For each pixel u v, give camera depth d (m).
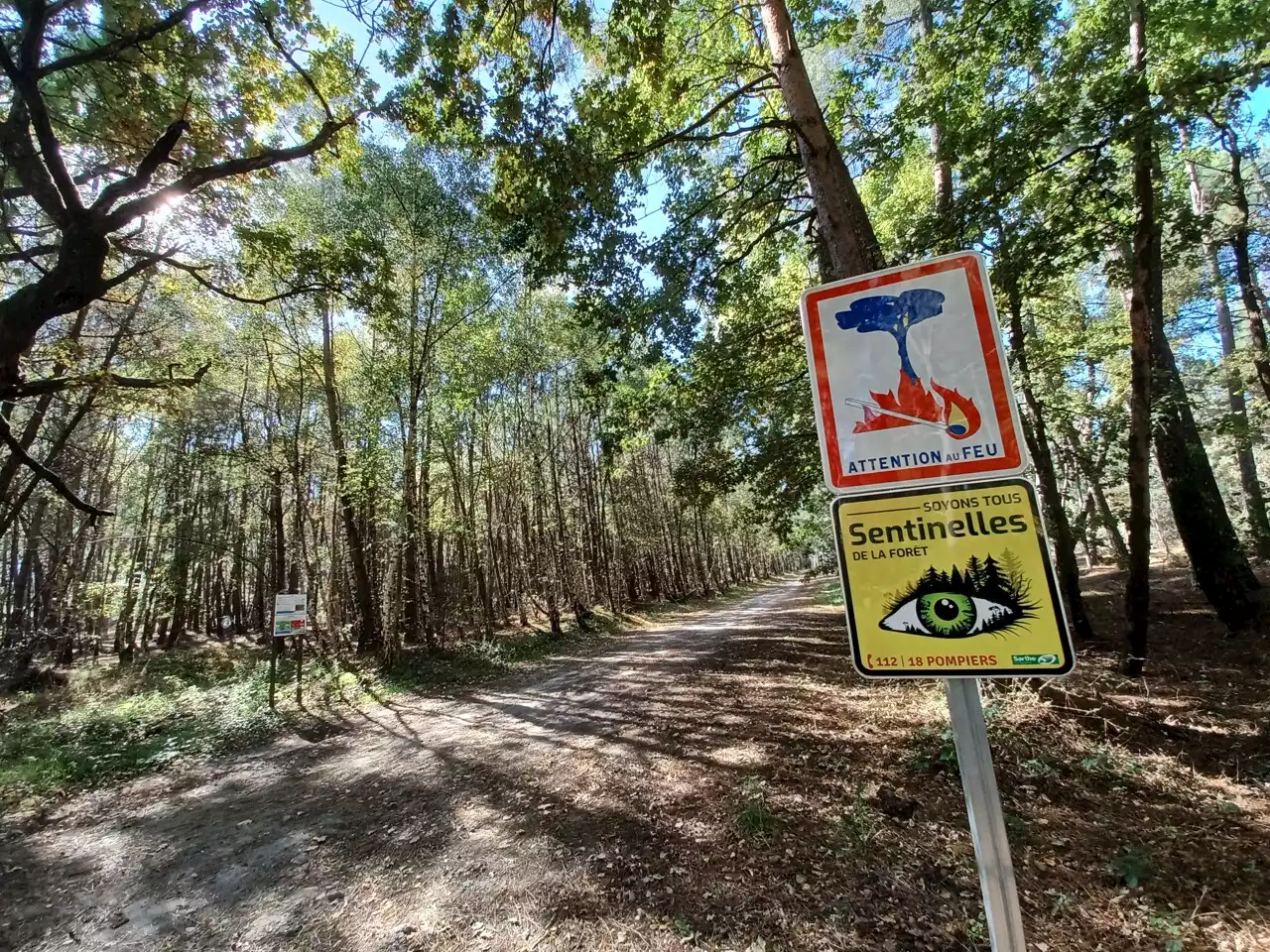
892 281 1.67
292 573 21.62
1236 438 9.99
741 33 8.16
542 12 5.84
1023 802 4.05
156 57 7.02
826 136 6.00
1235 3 5.60
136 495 23.25
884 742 5.39
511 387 21.03
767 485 9.38
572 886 3.74
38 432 15.05
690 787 5.00
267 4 6.88
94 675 16.39
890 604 1.54
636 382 14.21
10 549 22.78
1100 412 8.92
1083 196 6.21
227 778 7.12
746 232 8.84
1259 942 2.62
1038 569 1.40
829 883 3.41
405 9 5.76
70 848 5.30
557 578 23.52
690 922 3.24
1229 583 8.09
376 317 9.77
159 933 3.81
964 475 1.51
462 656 14.96
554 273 7.41
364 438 15.88
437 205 15.18
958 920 2.96
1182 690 5.94
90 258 6.18
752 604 26.64
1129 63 6.34
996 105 6.79
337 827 5.21
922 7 8.54
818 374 1.74
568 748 6.66
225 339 16.41
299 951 3.46
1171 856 3.33
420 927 3.53
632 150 6.70
